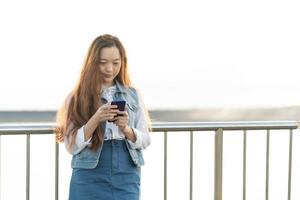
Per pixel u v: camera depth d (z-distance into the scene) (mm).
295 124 4145
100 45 3295
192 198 4062
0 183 4059
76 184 3277
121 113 3164
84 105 3293
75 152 3268
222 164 4094
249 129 4086
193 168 4047
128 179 3283
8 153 3969
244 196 4148
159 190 4121
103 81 3367
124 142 3283
